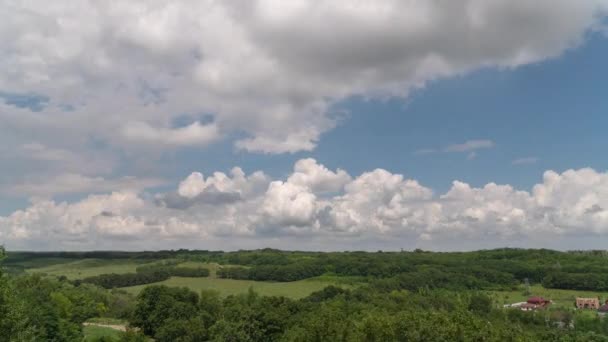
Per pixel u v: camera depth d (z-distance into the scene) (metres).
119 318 195.75
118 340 141.75
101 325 174.88
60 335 120.88
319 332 111.31
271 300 188.62
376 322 100.50
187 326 158.62
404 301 194.25
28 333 54.06
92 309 190.25
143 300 176.12
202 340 158.00
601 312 193.38
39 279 190.12
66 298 164.62
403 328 95.75
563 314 184.88
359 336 101.06
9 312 51.88
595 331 171.38
